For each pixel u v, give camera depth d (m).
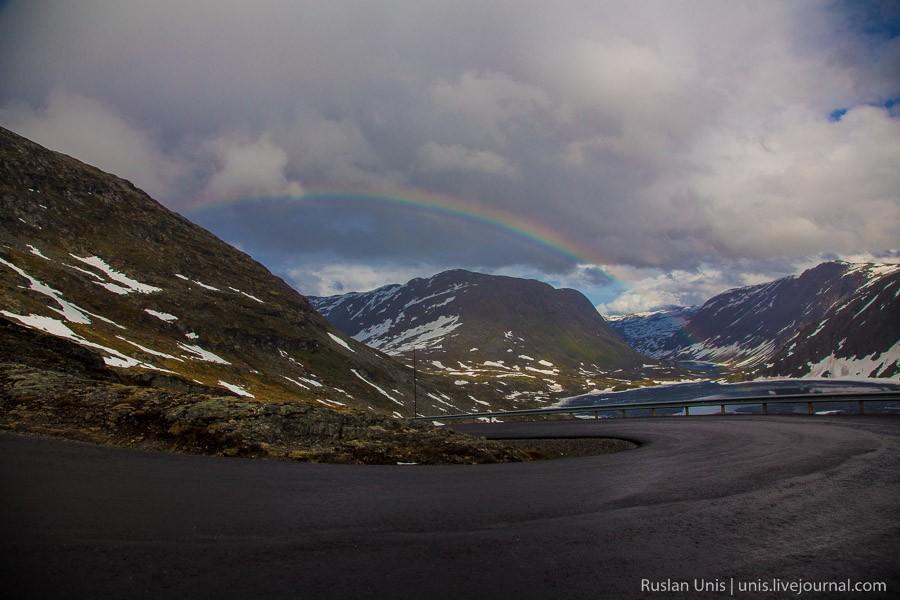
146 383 34.75
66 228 160.25
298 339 160.25
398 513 10.25
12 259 120.81
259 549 7.91
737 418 43.59
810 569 7.17
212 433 19.88
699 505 10.83
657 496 11.82
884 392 37.78
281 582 6.64
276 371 137.75
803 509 10.30
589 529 9.12
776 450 19.45
